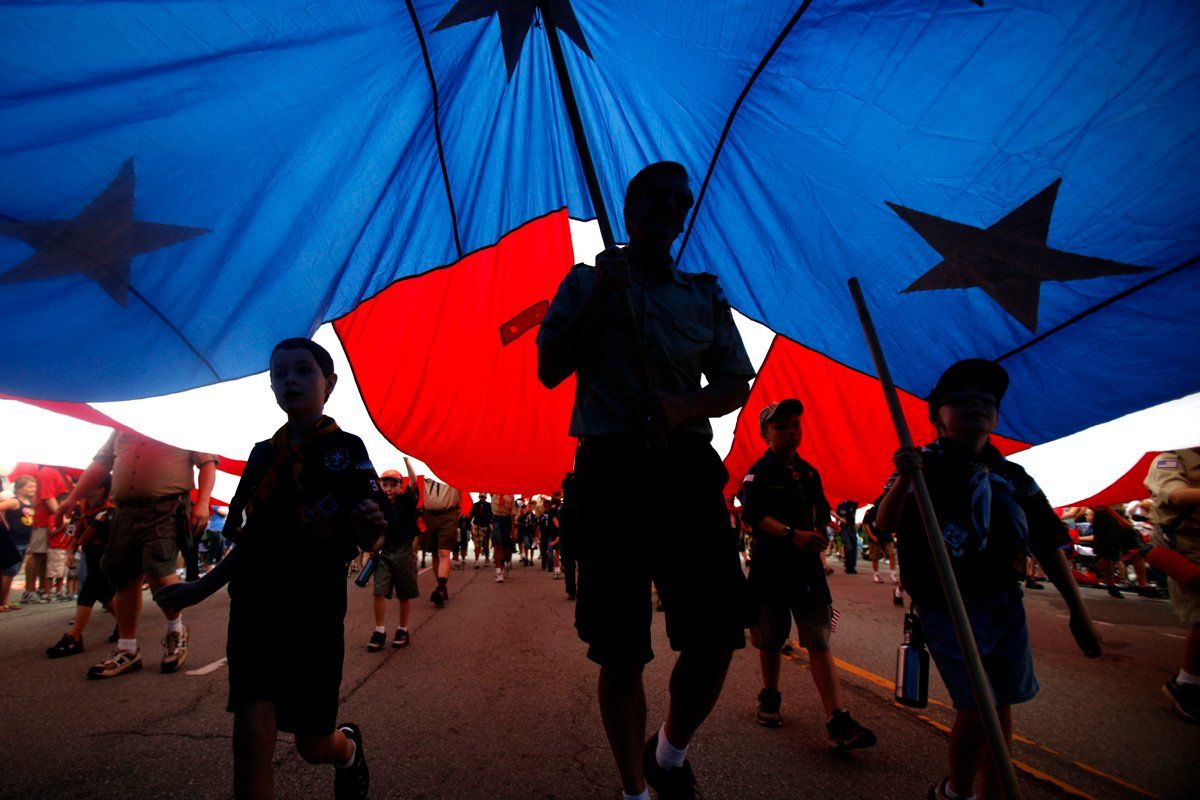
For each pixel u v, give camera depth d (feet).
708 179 12.01
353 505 6.77
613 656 5.48
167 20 6.84
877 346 6.67
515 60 10.48
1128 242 8.63
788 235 11.59
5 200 7.06
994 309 10.21
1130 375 9.89
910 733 10.00
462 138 11.27
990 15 7.68
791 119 10.02
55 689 12.48
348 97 8.87
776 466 10.98
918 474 6.11
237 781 5.50
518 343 17.34
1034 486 7.18
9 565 25.49
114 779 8.04
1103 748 9.49
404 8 8.26
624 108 11.86
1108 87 7.62
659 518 5.67
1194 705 10.87
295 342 7.32
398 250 12.28
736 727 10.27
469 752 9.07
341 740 6.89
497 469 19.76
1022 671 6.64
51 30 6.40
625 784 5.57
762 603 10.50
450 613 23.58
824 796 7.63
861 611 23.53
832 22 8.65
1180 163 7.84
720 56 9.77
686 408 5.60
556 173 13.61
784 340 17.28
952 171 9.18
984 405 7.18
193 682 13.01
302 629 6.28
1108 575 30.25
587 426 6.01
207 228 8.46
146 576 14.17
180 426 10.21
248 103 7.98
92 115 7.07
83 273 7.71
